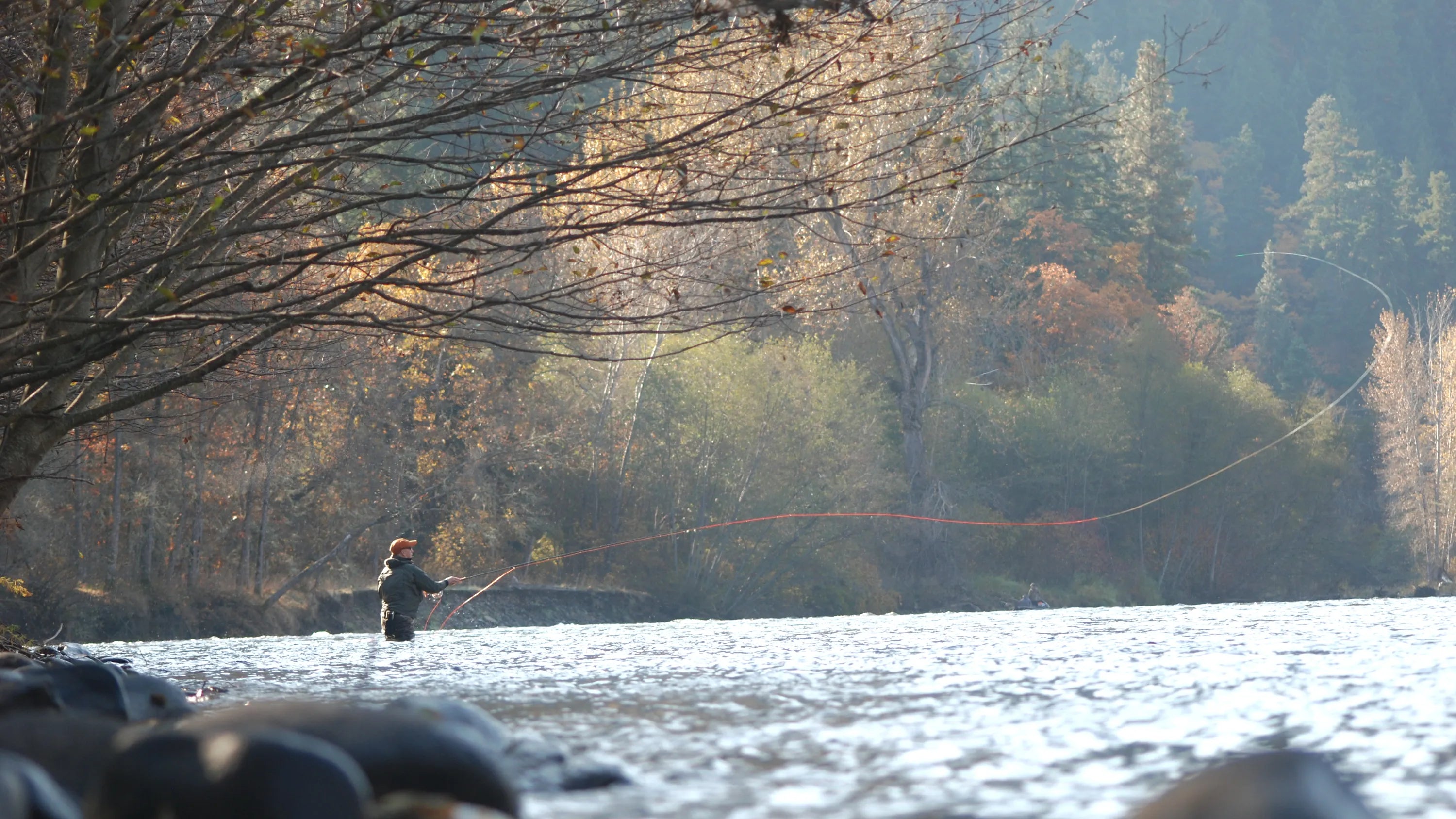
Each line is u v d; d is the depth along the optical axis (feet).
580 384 357.82
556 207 77.61
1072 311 575.79
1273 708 51.01
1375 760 38.04
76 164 74.23
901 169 68.95
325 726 28.19
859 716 51.13
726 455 367.45
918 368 439.63
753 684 68.54
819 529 373.40
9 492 70.38
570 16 62.44
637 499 370.73
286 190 73.05
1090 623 147.13
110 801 24.23
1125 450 522.47
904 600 430.20
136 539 284.41
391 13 60.95
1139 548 535.60
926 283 382.42
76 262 73.05
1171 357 544.62
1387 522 610.24
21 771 23.20
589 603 339.98
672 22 62.54
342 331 90.22
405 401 327.67
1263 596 558.56
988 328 516.32
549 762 35.65
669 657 96.53
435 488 336.08
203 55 64.59
